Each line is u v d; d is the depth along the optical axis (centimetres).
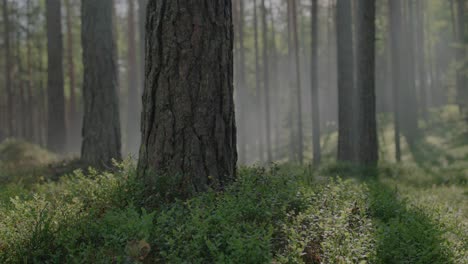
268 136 3023
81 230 483
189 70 590
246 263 409
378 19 3350
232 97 630
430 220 594
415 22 3741
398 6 2264
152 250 461
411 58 2844
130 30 3212
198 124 592
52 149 2016
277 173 693
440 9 3944
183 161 590
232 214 489
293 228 495
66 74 3972
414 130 2712
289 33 3391
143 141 619
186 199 569
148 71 609
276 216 523
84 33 1181
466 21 2669
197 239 441
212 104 602
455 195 980
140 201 562
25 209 520
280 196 568
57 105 2044
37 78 4091
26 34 4053
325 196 591
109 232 478
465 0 2923
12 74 4303
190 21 589
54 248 462
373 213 624
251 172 662
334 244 457
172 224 476
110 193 578
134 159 691
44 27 3888
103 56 1177
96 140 1166
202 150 594
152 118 605
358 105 1462
